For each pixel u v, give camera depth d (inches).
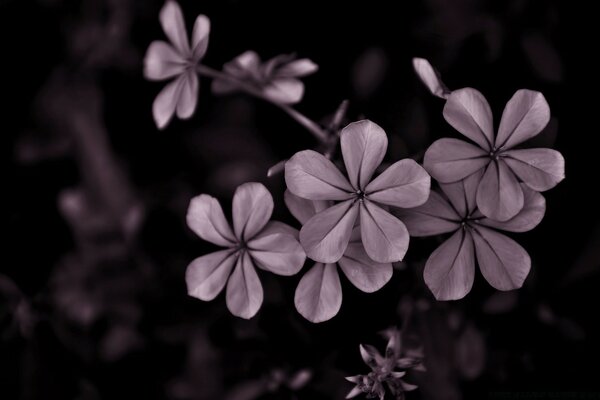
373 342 11.7
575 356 13.6
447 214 11.0
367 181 10.8
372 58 13.9
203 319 13.7
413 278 11.7
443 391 12.9
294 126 14.3
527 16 14.4
